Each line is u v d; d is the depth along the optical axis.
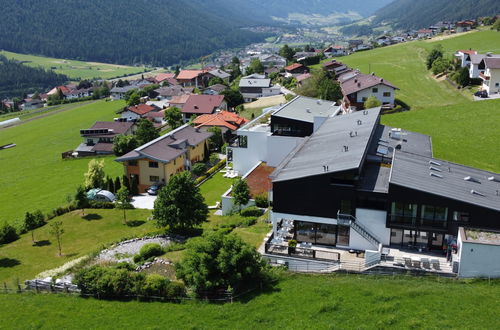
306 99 73.81
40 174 86.75
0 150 112.12
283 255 35.72
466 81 94.44
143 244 45.78
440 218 33.69
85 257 43.22
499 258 29.77
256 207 50.91
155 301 31.94
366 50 196.50
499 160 53.88
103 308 31.55
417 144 47.78
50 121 147.00
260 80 144.50
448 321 26.44
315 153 42.75
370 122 50.00
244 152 64.94
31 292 35.09
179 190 47.09
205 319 29.17
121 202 57.41
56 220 57.16
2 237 51.81
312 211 36.81
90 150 97.31
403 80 113.44
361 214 35.72
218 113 99.62
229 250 31.81
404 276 31.69
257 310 29.53
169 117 110.75
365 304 28.84
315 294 30.58
